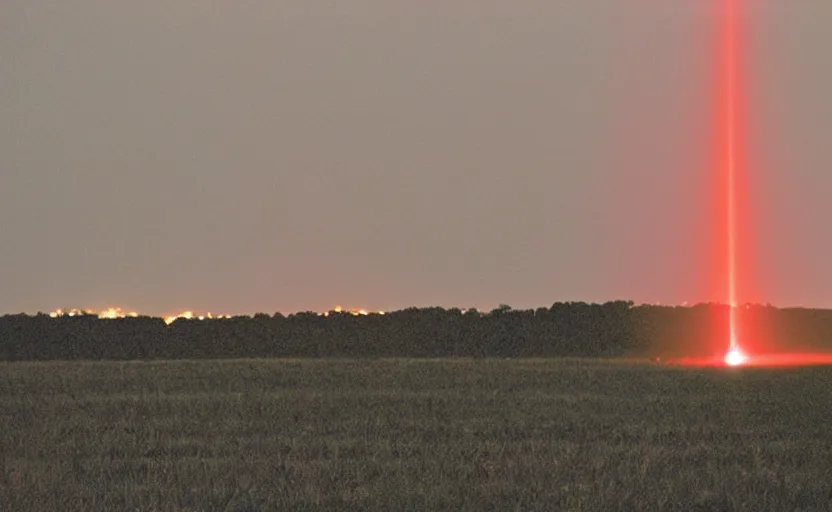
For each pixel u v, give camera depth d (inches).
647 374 6230.3
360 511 2655.0
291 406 4638.3
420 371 6353.3
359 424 4077.3
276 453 3462.1
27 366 6943.9
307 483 2928.2
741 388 5477.4
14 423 4224.9
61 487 2915.8
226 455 3440.0
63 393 5329.7
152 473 3105.3
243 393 5206.7
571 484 2923.2
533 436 3816.4
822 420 4242.1
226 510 2647.6
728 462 3314.5
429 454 3393.2
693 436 3821.4
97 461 3307.1
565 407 4648.1
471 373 6220.5
